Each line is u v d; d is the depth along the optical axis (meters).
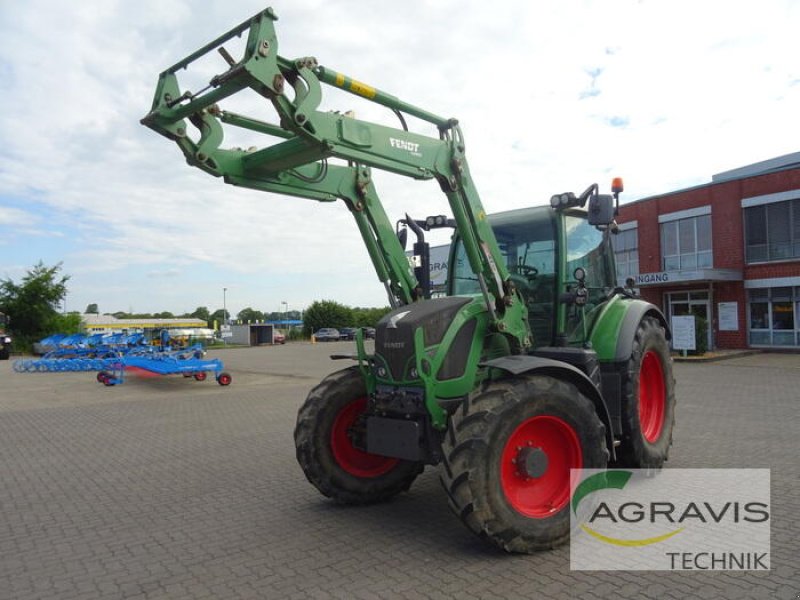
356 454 5.10
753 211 21.19
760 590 3.31
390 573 3.63
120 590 3.53
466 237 4.67
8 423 10.00
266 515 4.85
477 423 3.72
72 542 4.36
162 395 13.54
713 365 17.00
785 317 20.48
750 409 9.32
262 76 3.46
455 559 3.81
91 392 14.42
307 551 4.04
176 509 5.09
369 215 5.19
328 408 4.95
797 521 4.36
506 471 3.88
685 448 6.66
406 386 4.39
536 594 3.30
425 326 4.32
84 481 6.11
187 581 3.63
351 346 38.81
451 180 4.62
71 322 39.75
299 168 4.81
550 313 5.46
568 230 5.66
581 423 4.07
